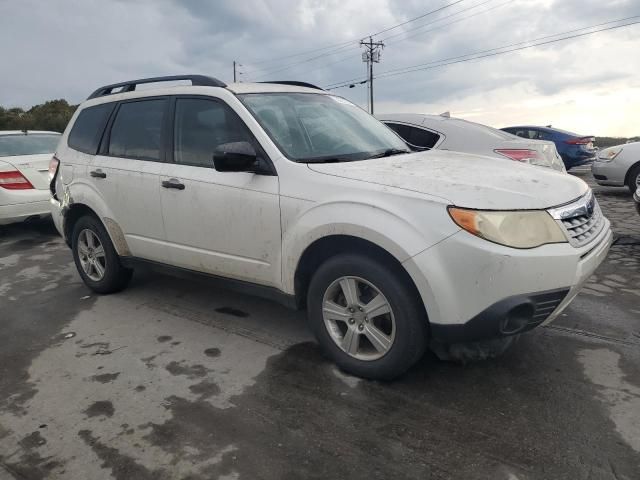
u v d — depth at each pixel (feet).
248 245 11.43
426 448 8.20
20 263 20.67
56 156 16.62
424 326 9.37
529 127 50.39
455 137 21.25
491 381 10.11
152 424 9.09
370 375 10.11
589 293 14.88
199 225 12.28
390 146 13.14
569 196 9.75
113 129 14.85
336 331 10.60
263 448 8.33
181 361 11.46
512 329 8.98
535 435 8.43
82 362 11.60
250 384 10.34
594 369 10.46
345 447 8.30
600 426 8.61
